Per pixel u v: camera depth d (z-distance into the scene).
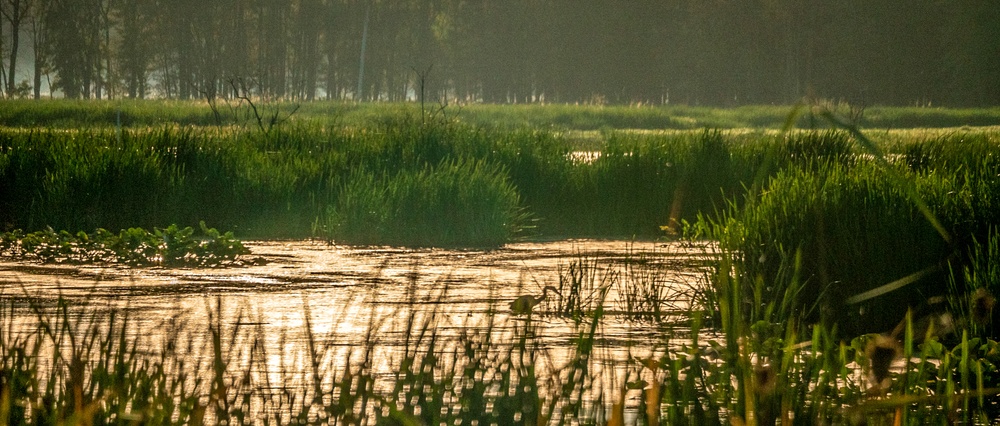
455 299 24.77
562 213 44.44
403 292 25.80
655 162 44.94
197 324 20.95
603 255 34.38
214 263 31.70
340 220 40.12
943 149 48.72
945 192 25.55
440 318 21.64
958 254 23.33
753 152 47.06
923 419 14.37
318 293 25.58
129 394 13.60
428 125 53.00
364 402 13.83
